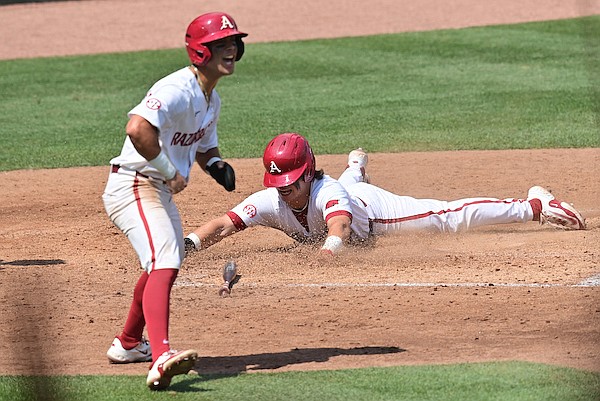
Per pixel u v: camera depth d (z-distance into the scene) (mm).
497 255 27141
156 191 18672
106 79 66938
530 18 82875
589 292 23172
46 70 71188
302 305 22984
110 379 18266
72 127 52375
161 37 84000
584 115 49656
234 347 20172
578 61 64875
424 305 22594
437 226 28734
